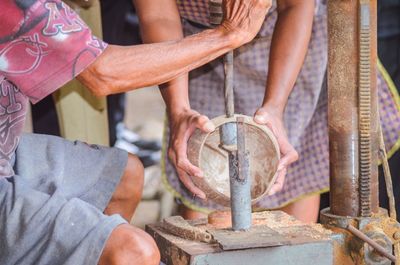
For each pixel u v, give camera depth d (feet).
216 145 7.59
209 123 7.02
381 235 7.04
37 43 6.70
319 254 6.80
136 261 6.64
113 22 13.28
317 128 9.89
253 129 7.37
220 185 7.51
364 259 7.04
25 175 7.60
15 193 7.06
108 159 8.02
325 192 10.84
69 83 10.39
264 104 8.21
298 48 8.54
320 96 9.94
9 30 6.64
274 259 6.70
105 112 10.69
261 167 7.44
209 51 6.85
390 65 11.82
